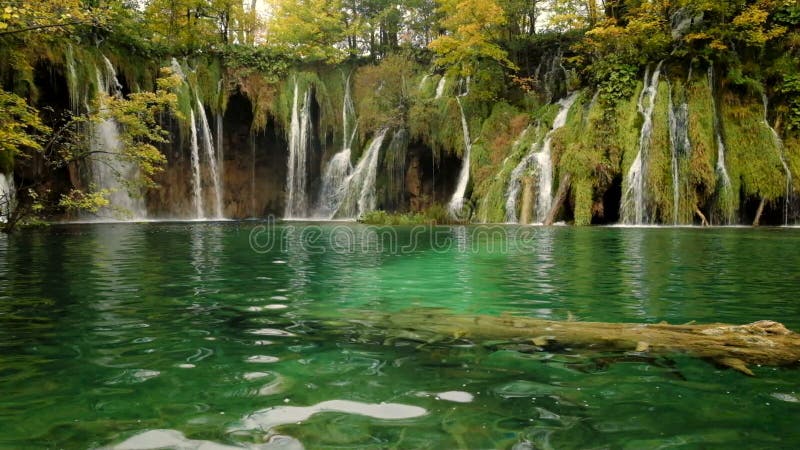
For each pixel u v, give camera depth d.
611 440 2.23
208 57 29.38
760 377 3.05
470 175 25.62
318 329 4.22
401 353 3.54
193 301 5.43
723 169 19.77
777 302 5.27
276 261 9.19
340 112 31.83
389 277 7.24
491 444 2.17
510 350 3.60
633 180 20.05
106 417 2.46
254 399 2.69
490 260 9.24
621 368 3.21
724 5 21.50
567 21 28.67
